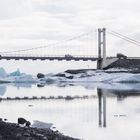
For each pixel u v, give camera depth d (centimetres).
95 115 6894
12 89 17300
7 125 3756
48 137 3628
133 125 5600
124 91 14650
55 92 14612
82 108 8300
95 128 5247
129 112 7400
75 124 5625
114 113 7225
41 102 10044
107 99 10862
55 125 5419
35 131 3891
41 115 6788
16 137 3177
